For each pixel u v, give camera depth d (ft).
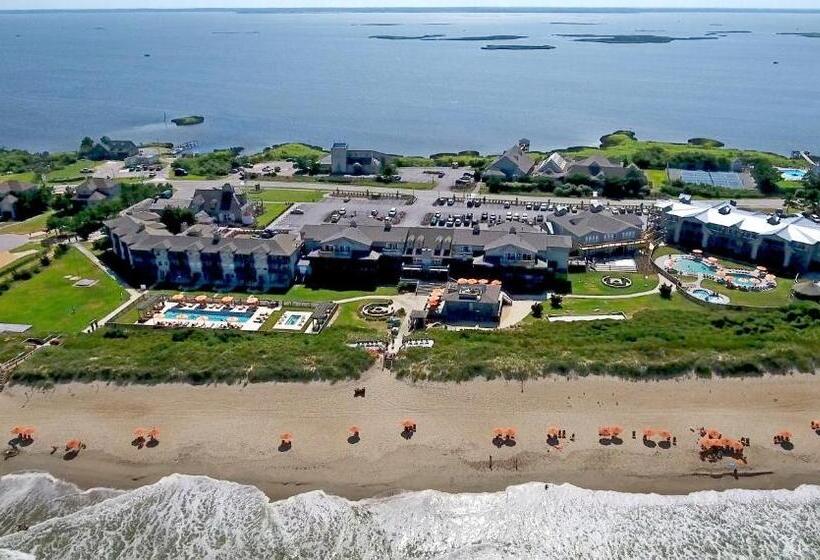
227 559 238.07
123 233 490.08
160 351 358.43
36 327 399.03
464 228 497.46
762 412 307.58
